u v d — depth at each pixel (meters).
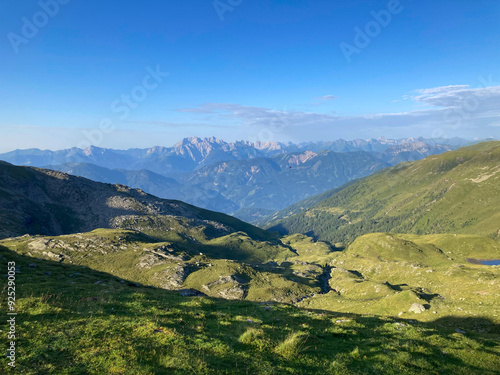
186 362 15.88
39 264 46.41
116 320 21.77
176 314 25.95
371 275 171.12
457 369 19.31
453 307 64.25
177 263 182.25
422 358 20.09
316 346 21.16
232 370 15.91
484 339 26.25
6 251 49.28
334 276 183.75
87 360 15.32
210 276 168.25
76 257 184.88
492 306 60.69
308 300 136.38
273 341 20.98
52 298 26.45
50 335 17.86
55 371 14.06
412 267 146.88
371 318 32.22
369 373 17.58
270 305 35.12
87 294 30.53
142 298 31.67
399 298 82.94
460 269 116.38
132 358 15.80
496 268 112.00
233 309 31.92
